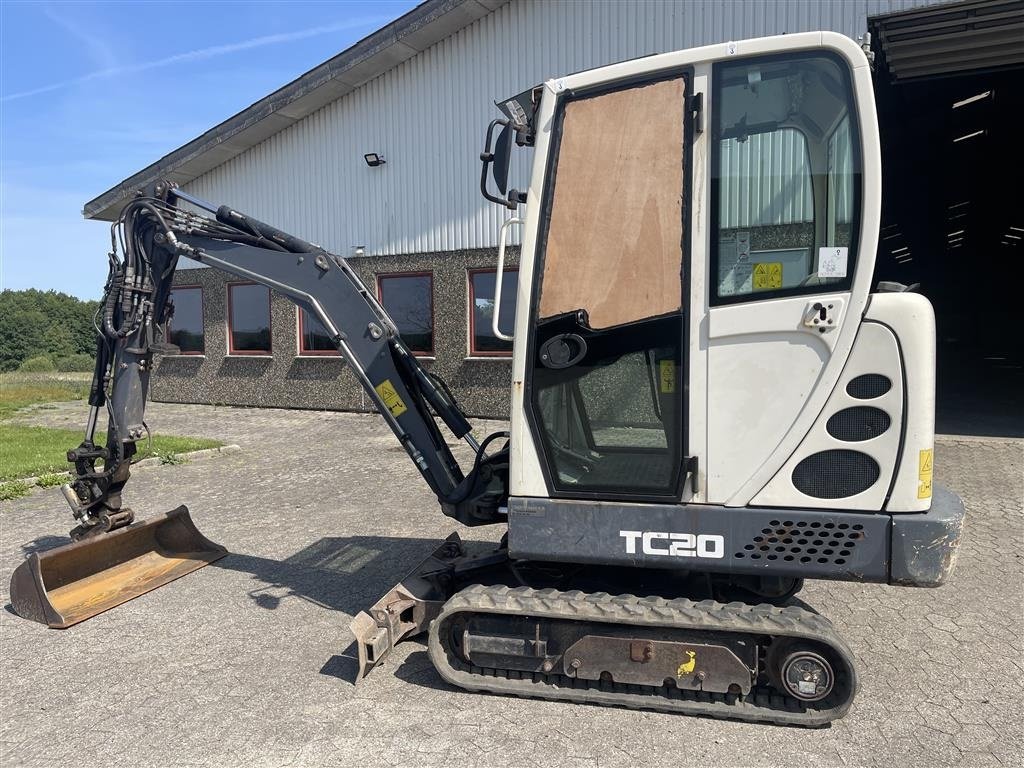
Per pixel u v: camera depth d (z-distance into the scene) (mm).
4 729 3111
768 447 2934
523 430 3223
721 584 3637
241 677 3537
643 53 9969
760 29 9211
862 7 8680
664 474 3080
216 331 14562
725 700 3129
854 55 2779
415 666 3627
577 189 3127
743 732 3014
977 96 11984
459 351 11695
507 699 3303
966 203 22469
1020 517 5863
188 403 14977
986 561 4941
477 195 11438
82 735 3053
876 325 2805
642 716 3145
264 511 6551
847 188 2826
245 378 14227
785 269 2898
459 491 3900
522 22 10766
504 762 2812
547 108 3146
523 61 10844
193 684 3477
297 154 13172
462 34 11258
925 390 2785
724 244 2961
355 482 7621
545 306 3180
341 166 12719
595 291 3115
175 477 7945
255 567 5105
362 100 12320
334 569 5059
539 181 3166
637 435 3100
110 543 4832
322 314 4102
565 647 3223
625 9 10016
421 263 12016
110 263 4527
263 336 14125
